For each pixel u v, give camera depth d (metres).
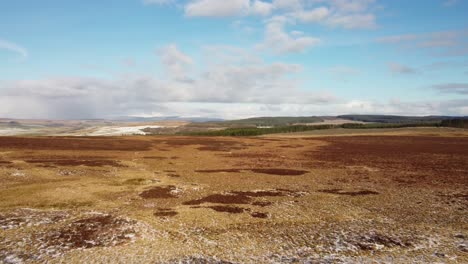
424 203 30.58
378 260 17.44
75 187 35.75
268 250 19.19
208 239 21.12
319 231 22.64
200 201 31.44
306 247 19.61
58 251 18.64
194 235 21.88
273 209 28.61
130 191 35.25
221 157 69.75
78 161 55.72
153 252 18.80
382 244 19.98
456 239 20.77
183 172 48.94
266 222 24.88
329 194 34.75
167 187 37.56
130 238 21.02
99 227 22.92
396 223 24.39
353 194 34.72
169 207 29.12
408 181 42.19
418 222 24.64
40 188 34.50
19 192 32.53
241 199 32.34
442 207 29.05
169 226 23.73
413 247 19.41
